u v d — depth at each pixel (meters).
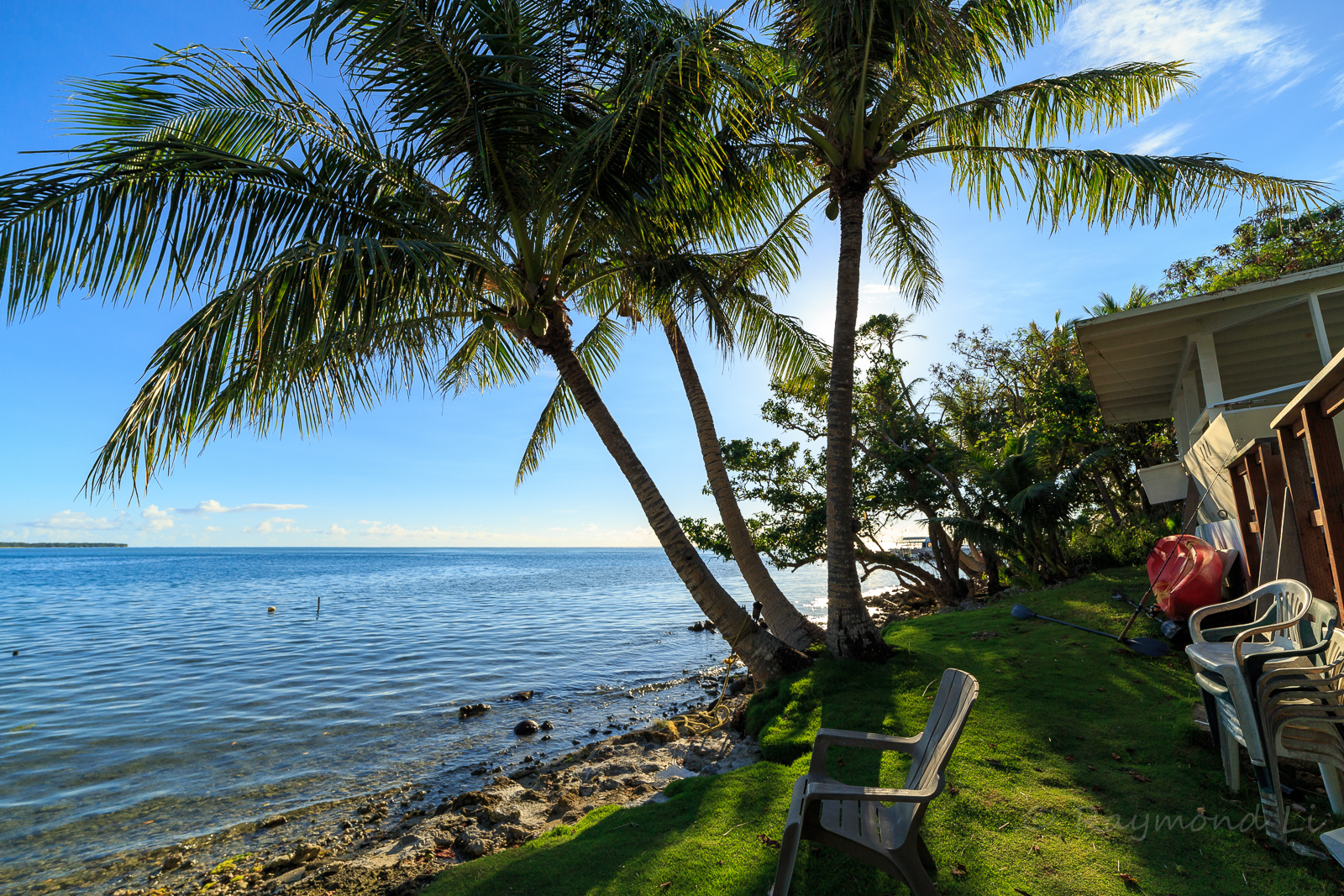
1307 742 3.24
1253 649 3.91
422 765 7.98
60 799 7.23
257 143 6.11
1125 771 4.21
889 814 2.93
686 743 6.83
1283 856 3.08
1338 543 3.54
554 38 6.40
